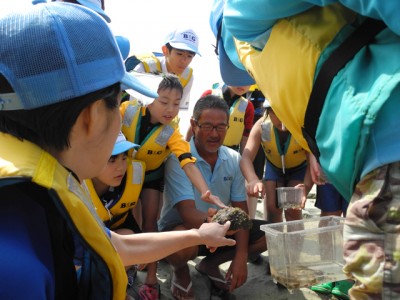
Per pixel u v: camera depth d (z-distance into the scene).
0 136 0.82
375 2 1.02
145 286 2.55
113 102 0.90
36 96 0.79
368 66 1.17
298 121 1.37
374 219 1.12
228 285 2.61
